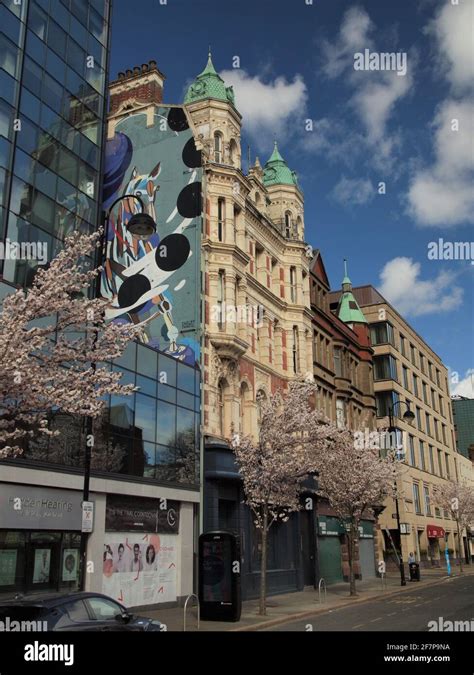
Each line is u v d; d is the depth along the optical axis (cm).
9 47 2231
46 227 2283
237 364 2972
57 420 1938
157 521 2341
